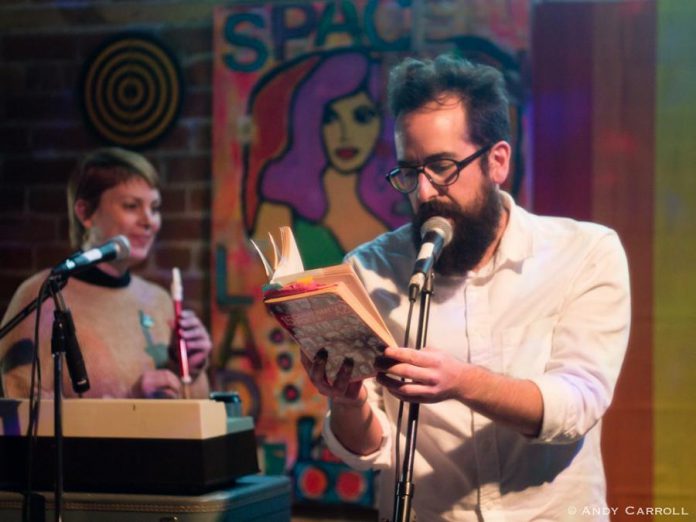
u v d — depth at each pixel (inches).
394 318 104.6
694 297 156.7
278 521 117.0
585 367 95.3
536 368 99.3
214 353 173.0
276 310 79.7
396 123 99.0
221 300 173.5
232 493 106.2
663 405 156.6
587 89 161.9
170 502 102.9
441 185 96.0
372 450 100.7
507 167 101.1
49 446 109.2
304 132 172.7
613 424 157.8
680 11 159.8
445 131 95.6
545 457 99.5
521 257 102.3
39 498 107.0
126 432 106.2
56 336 106.7
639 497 156.3
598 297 99.7
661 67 159.9
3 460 111.3
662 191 158.9
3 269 183.2
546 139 162.4
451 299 103.3
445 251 99.1
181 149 177.8
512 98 163.8
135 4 181.6
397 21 169.8
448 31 167.5
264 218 173.2
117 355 160.1
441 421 101.4
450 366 84.6
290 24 174.1
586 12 162.6
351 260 110.1
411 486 84.0
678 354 156.4
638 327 158.1
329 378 88.0
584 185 161.0
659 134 159.5
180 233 176.2
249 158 174.4
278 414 170.9
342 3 172.2
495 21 165.6
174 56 179.3
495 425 99.8
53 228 182.1
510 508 99.2
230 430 109.9
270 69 174.7
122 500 104.2
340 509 167.8
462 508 100.8
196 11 179.2
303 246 171.5
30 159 184.1
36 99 184.7
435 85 97.2
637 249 159.0
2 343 156.0
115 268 164.7
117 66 181.6
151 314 167.9
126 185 174.7
